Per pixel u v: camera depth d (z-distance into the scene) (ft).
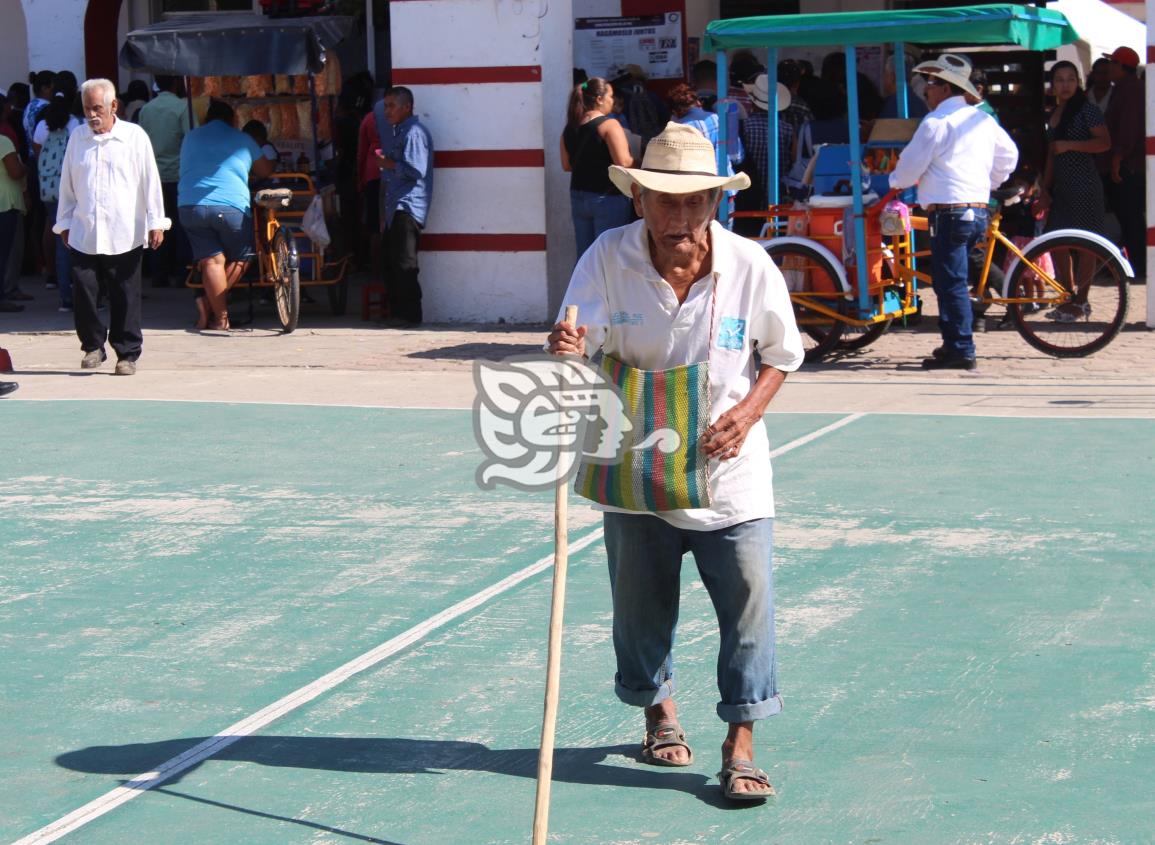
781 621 22.40
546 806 14.83
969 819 15.92
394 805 16.70
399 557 26.35
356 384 43.98
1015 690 19.47
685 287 16.12
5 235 61.62
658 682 17.39
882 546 26.12
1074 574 24.30
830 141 52.31
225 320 55.77
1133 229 63.00
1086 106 53.01
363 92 68.59
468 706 19.53
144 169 45.50
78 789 17.28
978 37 41.83
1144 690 19.38
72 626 23.04
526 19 54.75
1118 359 44.65
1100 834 15.51
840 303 44.45
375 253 60.54
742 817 16.17
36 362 49.06
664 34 63.10
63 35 72.18
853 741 18.04
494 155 55.83
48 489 31.81
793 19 43.14
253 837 15.97
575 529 27.96
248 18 59.00
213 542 27.58
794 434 35.29
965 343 43.32
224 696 20.10
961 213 42.27
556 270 57.21
